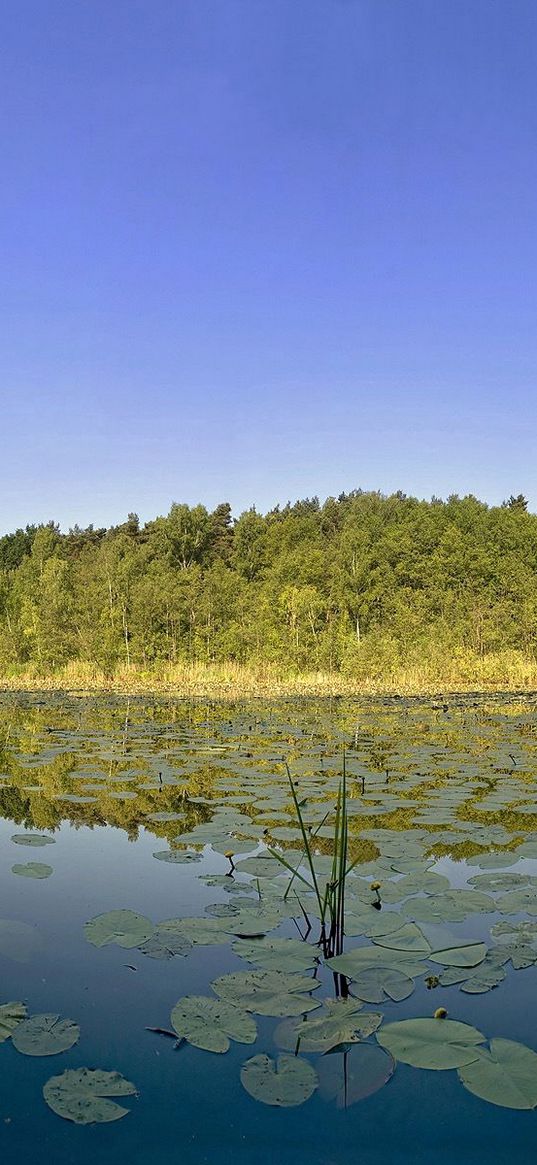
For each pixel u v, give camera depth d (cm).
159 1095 265
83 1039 298
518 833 591
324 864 512
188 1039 296
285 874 493
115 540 4750
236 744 1035
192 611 2664
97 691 2108
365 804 675
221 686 2188
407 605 3009
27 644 2758
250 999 326
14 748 996
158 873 500
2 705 1683
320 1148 239
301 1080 271
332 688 2116
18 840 570
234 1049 291
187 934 394
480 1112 256
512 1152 237
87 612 2722
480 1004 325
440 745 1032
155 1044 295
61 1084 269
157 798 710
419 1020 307
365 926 405
